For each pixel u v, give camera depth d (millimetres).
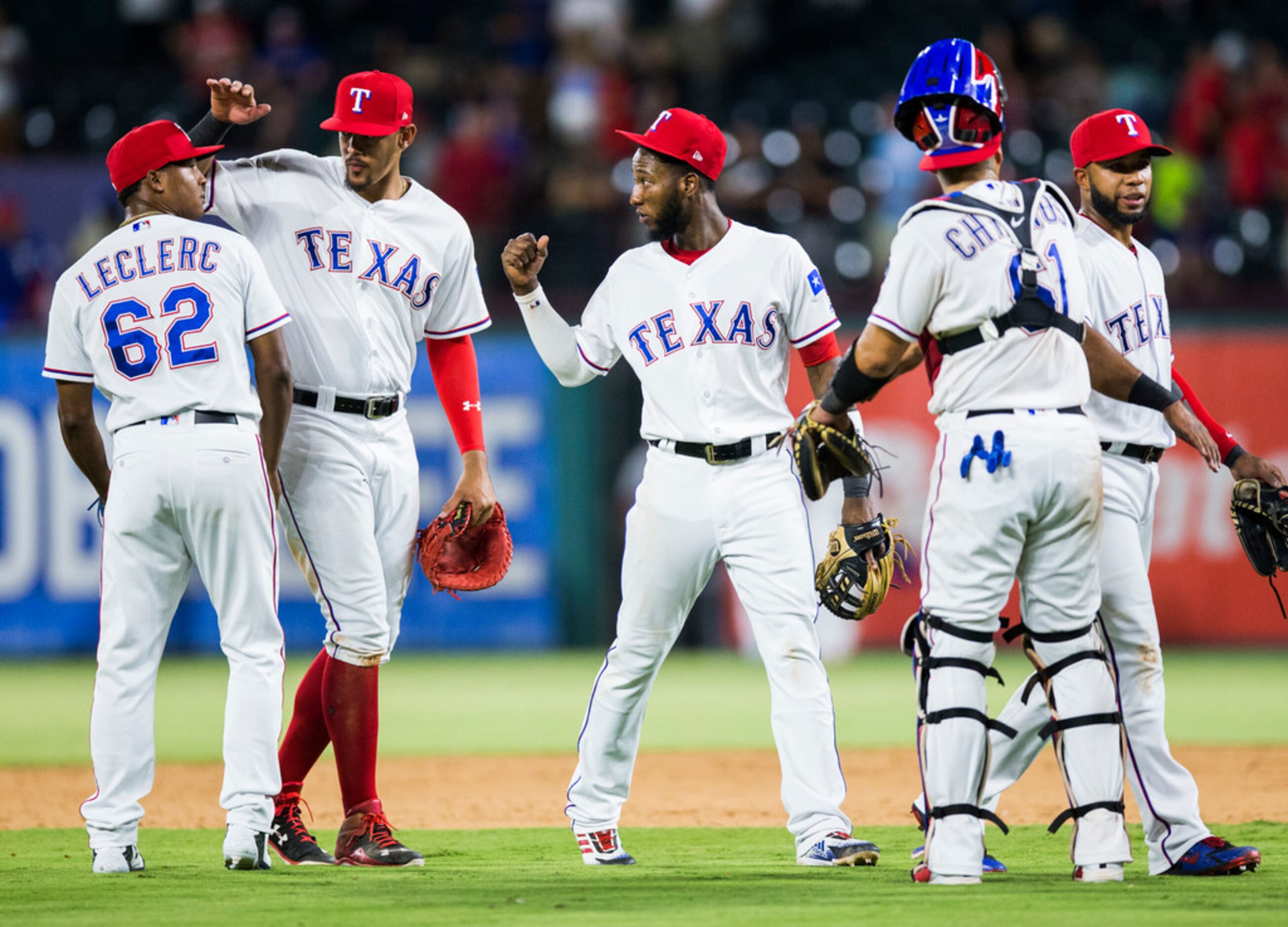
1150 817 17812
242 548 18344
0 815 24625
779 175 61344
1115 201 19156
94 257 18688
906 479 51875
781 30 73938
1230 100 61125
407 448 20672
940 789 16656
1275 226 59188
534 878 17516
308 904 15539
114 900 15906
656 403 19141
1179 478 51781
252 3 72500
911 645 17250
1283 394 52062
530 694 43219
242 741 18359
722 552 19016
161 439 18109
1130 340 18953
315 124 62469
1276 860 18734
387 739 34750
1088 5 73188
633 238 58531
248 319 18656
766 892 15969
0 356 52000
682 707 40125
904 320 16656
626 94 65438
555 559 53906
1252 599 51844
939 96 16906
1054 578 16781
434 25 73750
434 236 20516
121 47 72438
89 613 52375
